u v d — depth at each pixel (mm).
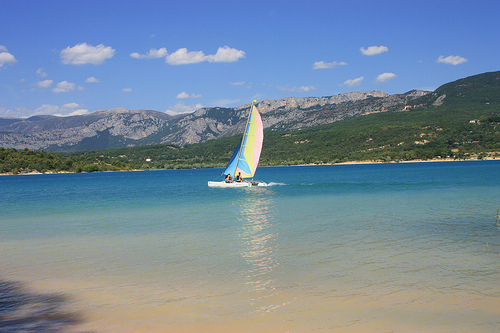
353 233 18562
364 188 45469
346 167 145625
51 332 8844
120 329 8938
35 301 10812
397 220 21828
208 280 12195
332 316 9352
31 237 19797
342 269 12953
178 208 30406
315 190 43781
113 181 86750
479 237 17078
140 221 24141
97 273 13273
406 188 43594
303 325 8922
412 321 9000
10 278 12945
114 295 11133
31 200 40969
